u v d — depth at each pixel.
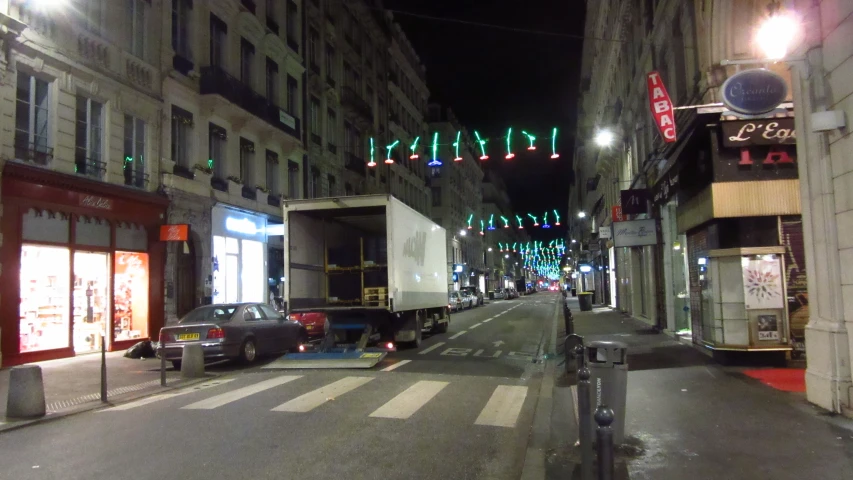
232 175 22.14
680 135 12.24
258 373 11.96
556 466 5.61
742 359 10.45
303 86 28.81
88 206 14.95
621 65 25.95
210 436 6.87
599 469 3.67
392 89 45.25
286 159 26.70
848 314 6.82
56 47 14.15
